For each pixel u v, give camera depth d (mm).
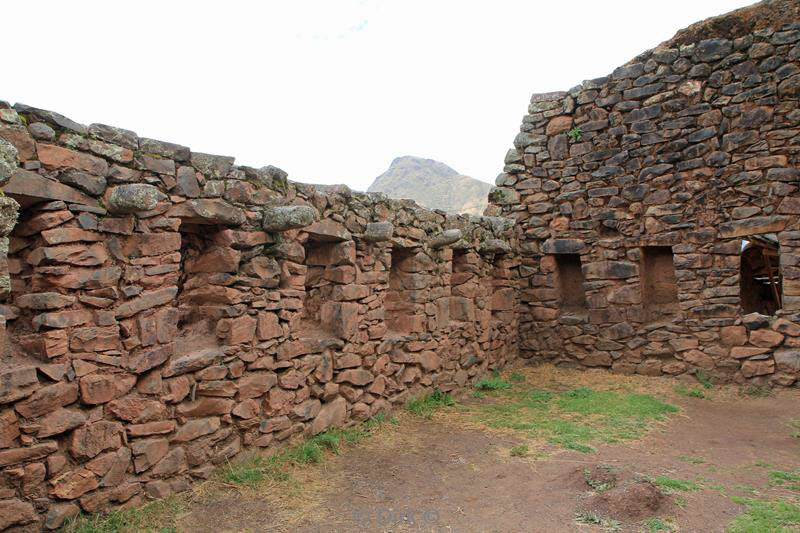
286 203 5707
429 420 7492
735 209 9930
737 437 7008
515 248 11742
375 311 7227
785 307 9609
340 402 6586
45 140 3727
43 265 3783
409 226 7867
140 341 4320
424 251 8242
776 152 9656
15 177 3512
